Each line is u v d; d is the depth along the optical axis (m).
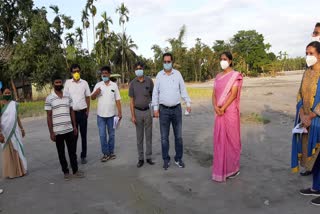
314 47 4.85
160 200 5.01
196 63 66.44
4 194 5.59
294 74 74.19
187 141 8.94
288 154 7.19
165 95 6.27
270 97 21.69
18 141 6.53
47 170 6.94
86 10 49.72
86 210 4.77
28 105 25.44
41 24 37.25
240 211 4.51
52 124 6.03
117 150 8.31
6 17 41.53
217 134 5.67
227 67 5.67
